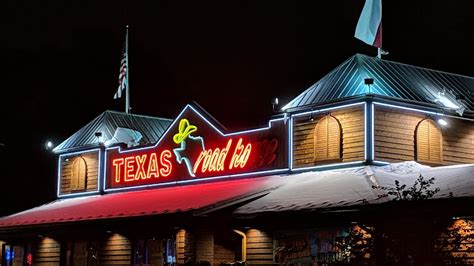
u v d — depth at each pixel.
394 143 27.02
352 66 28.95
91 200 36.00
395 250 16.44
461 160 28.86
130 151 35.72
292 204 24.77
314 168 27.97
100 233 35.00
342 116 27.44
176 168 33.38
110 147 36.84
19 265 39.03
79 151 38.59
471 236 17.23
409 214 17.95
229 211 26.45
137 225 29.80
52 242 37.44
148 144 34.94
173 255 31.36
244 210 25.91
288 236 26.75
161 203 30.03
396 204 19.28
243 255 28.14
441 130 28.39
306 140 28.47
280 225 27.06
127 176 35.62
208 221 27.45
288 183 27.45
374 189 23.53
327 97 27.94
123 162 35.97
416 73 30.00
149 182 34.53
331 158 27.45
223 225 28.33
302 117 28.73
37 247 38.19
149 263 32.47
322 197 24.47
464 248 20.70
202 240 30.19
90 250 35.44
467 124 29.31
